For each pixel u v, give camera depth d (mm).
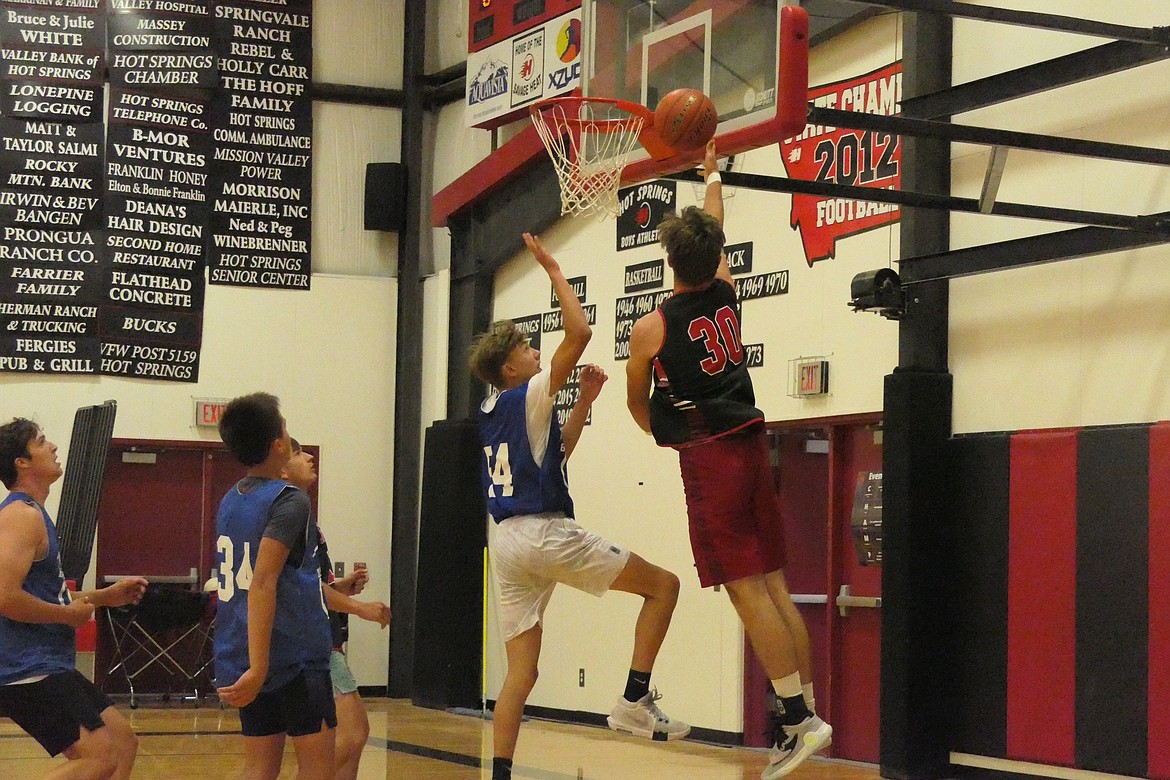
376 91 15883
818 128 10422
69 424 14648
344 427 15617
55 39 14922
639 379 5258
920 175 9281
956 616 9031
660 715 5648
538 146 13141
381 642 15531
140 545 14820
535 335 13891
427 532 14469
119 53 15102
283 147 15547
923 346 9242
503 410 5934
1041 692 8438
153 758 9820
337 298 15688
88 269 14820
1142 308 8062
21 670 5109
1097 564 8156
